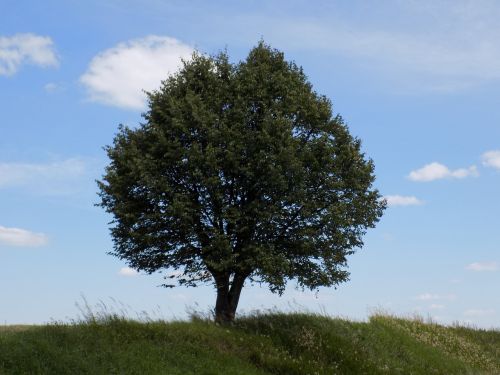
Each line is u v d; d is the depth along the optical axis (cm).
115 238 2297
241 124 2216
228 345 2039
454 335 3064
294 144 2212
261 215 2131
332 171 2256
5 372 1439
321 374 2005
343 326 2530
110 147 2342
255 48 2495
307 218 2272
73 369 1543
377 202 2388
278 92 2339
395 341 2578
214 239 2119
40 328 1812
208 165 2127
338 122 2403
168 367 1706
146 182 2125
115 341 1788
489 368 2664
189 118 2238
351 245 2319
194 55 2450
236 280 2312
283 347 2142
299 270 2252
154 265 2288
